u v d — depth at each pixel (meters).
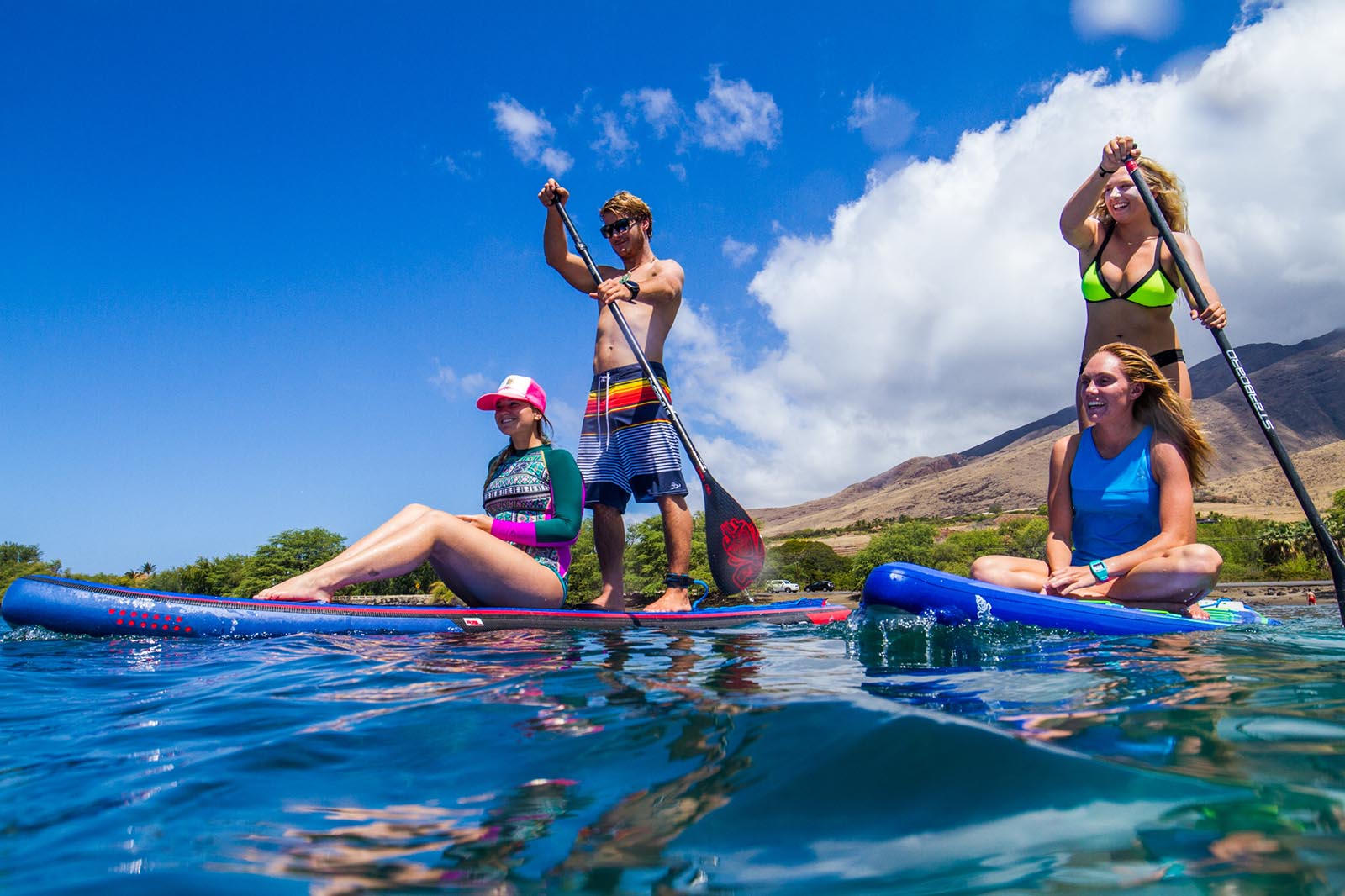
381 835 1.05
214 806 1.17
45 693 2.08
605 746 1.41
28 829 1.08
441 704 1.80
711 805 1.10
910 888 0.83
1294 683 1.82
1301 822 0.94
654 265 5.32
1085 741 1.29
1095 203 4.34
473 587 4.04
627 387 5.14
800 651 2.74
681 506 5.02
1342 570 3.75
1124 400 3.71
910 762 1.19
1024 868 0.86
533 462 4.29
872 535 136.25
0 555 95.44
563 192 5.43
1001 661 2.33
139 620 3.19
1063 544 3.98
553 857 0.96
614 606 5.03
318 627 3.42
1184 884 0.80
